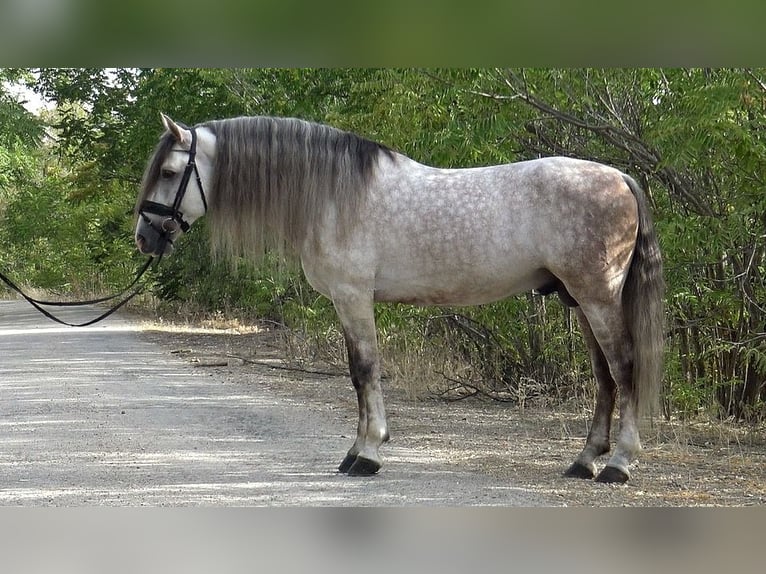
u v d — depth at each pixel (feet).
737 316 26.76
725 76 22.99
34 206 124.26
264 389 38.86
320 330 44.70
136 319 90.58
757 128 23.95
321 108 44.14
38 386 40.04
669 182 26.81
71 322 88.99
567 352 32.32
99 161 79.82
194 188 21.71
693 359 27.25
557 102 27.63
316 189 21.12
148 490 20.04
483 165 29.09
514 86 27.17
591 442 21.15
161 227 21.85
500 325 33.06
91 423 29.96
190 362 50.42
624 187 20.16
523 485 20.07
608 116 28.63
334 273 21.18
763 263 25.85
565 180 20.01
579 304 20.26
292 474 21.71
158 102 64.49
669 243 24.34
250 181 21.44
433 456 23.86
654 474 21.20
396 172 21.27
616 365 20.11
